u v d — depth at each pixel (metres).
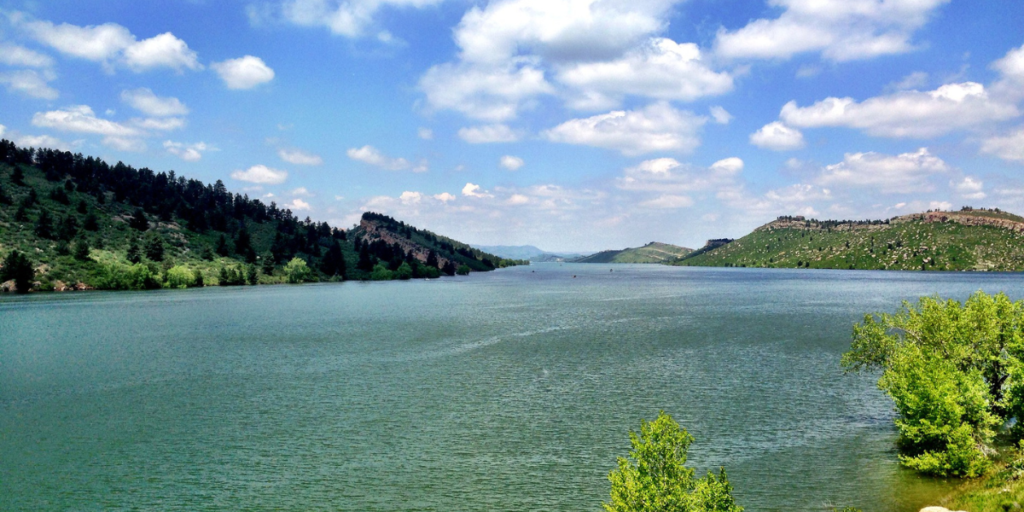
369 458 42.72
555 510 34.53
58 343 95.44
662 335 102.25
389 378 68.12
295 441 46.41
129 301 170.38
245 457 43.03
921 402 38.97
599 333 105.56
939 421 38.16
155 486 38.03
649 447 24.86
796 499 35.47
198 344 94.12
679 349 86.94
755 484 37.66
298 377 69.00
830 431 47.84
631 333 105.31
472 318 131.88
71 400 58.94
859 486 37.19
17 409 55.78
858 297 193.00
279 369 73.69
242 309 152.12
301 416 53.00
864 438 46.06
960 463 37.09
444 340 97.94
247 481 38.78
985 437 39.41
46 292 193.25
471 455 43.19
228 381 67.06
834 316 132.25
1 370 73.81
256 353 85.44
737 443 45.16
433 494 36.75
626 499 24.08
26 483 38.59
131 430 49.31
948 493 35.38
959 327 44.44
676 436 25.00
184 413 54.09
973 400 38.38
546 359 79.56
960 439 37.12
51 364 77.62
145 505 35.34
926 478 38.12
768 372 69.94
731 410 53.84
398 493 36.94
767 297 195.12
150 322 123.38
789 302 173.12
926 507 32.25
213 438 47.12
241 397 59.72
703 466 40.72
